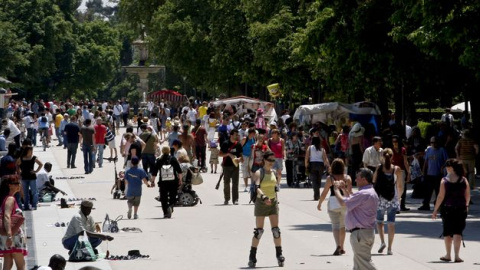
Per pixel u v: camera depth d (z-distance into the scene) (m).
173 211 60.62
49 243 46.81
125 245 45.91
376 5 73.88
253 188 39.00
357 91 93.38
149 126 77.88
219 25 141.00
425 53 70.00
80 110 133.38
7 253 34.97
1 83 140.62
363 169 33.66
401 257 41.00
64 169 94.62
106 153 115.50
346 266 38.78
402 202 59.06
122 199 68.06
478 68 60.66
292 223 53.72
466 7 58.59
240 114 127.81
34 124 125.69
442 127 74.50
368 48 75.81
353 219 33.28
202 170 90.88
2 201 35.84
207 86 173.88
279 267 38.84
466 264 39.12
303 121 93.56
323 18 77.50
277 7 115.06
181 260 41.19
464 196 39.62
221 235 49.25
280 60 109.31
